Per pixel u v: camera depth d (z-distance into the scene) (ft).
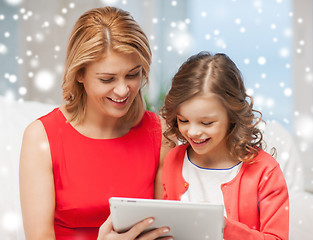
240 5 9.21
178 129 3.86
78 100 4.11
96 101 3.76
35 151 3.98
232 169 3.61
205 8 9.77
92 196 4.04
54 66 10.44
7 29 10.25
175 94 3.45
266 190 3.47
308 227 4.54
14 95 10.28
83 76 3.76
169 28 10.34
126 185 4.16
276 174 3.50
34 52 10.44
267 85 8.95
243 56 9.15
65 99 4.19
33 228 3.80
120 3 10.44
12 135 4.98
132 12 10.53
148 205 2.88
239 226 3.20
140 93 4.28
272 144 5.25
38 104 5.58
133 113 4.26
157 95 9.21
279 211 3.41
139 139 4.32
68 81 3.78
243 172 3.57
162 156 4.42
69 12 10.52
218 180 3.64
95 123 4.16
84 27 3.68
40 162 3.97
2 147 4.86
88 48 3.51
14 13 10.32
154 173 4.37
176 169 3.90
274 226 3.37
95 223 4.10
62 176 4.03
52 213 3.92
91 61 3.54
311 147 8.52
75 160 4.05
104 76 3.56
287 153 5.23
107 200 4.07
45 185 3.93
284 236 3.36
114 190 4.10
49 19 10.49
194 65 3.50
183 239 3.08
